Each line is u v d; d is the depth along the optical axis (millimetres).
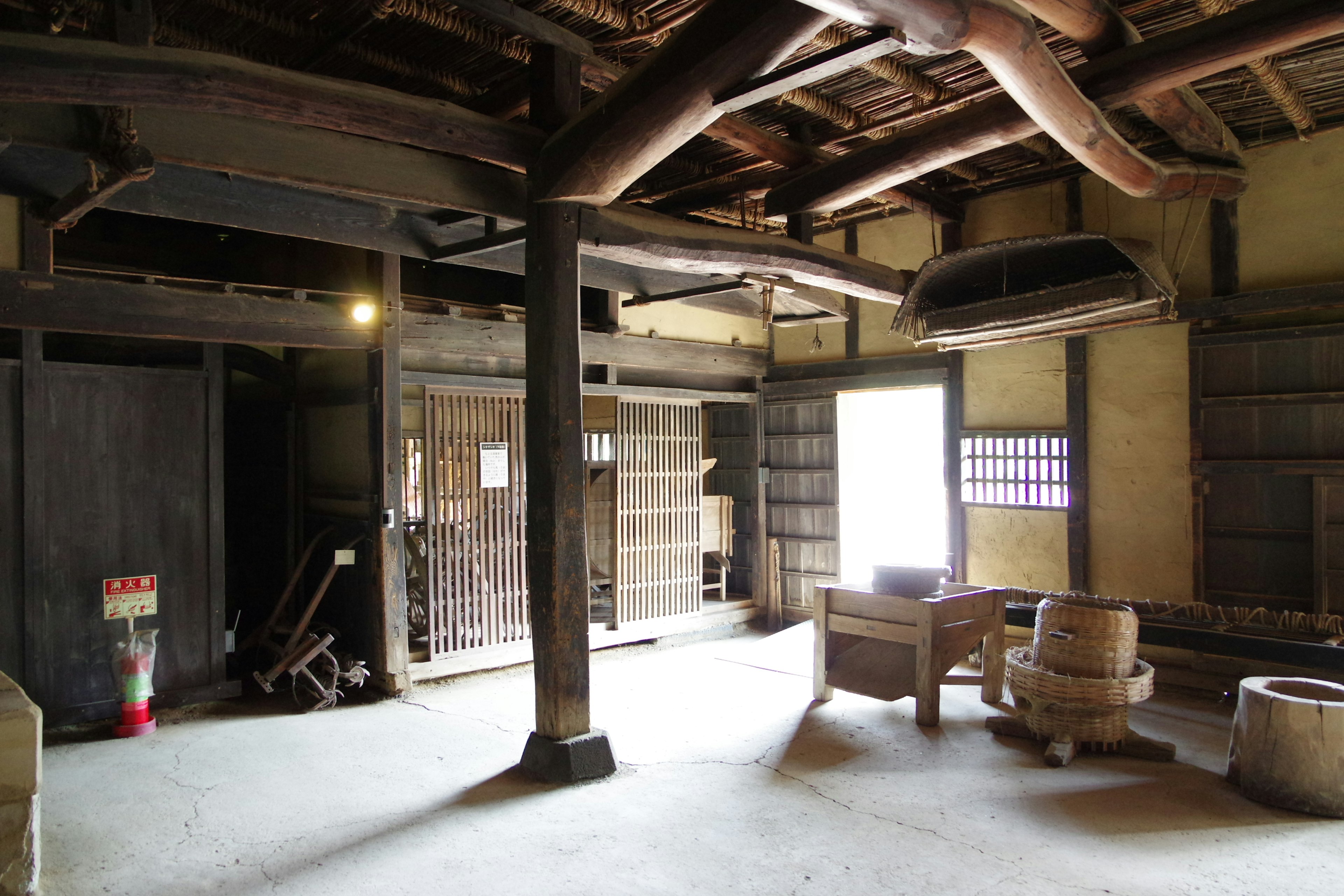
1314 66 4230
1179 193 4520
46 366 4645
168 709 5008
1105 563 5785
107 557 4840
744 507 8047
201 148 3268
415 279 7168
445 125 3574
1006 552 6297
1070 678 4055
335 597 5910
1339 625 4496
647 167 3562
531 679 5805
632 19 3789
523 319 6137
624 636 6742
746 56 2953
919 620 4617
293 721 4820
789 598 7742
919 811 3494
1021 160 5820
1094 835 3262
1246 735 3646
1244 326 5262
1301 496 5004
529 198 3895
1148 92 3521
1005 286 5117
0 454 4488
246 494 7086
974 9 2564
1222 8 3465
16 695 2975
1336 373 4895
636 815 3469
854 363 7262
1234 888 2850
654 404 7031
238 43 3889
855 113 4750
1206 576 5352
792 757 4137
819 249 4887
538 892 2854
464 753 4242
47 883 2924
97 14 3270
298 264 6109
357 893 2855
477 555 5875
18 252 4195
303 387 6273
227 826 3381
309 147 3523
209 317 4695
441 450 5699
